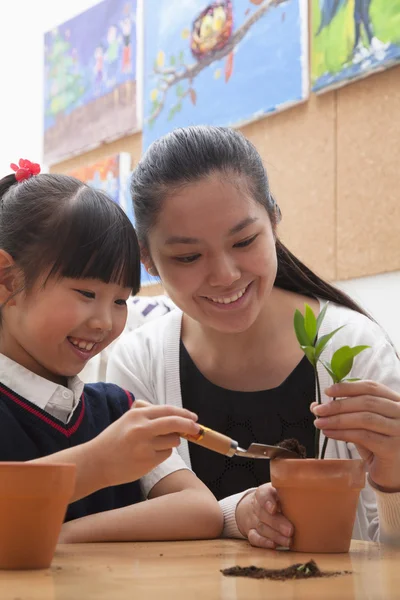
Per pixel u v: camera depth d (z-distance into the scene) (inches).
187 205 51.2
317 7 104.0
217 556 36.4
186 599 25.1
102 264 46.6
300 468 37.8
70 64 144.2
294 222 108.6
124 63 132.9
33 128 154.6
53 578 28.6
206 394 61.0
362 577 30.5
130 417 38.8
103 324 47.0
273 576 30.1
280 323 61.3
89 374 79.9
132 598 24.9
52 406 48.4
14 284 47.9
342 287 99.8
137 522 44.0
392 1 94.2
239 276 51.7
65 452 39.0
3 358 48.0
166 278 54.4
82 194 48.9
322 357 59.2
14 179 53.6
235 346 60.1
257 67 112.2
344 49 100.2
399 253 94.9
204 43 119.9
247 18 113.7
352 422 40.6
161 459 38.7
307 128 106.8
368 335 59.9
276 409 59.6
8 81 157.2
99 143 137.5
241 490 59.2
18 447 46.3
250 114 112.9
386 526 44.1
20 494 29.7
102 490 50.0
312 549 38.1
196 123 120.7
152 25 129.0
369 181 98.9
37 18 154.4
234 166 52.3
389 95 96.7
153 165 54.0
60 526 31.3
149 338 65.2
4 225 49.1
